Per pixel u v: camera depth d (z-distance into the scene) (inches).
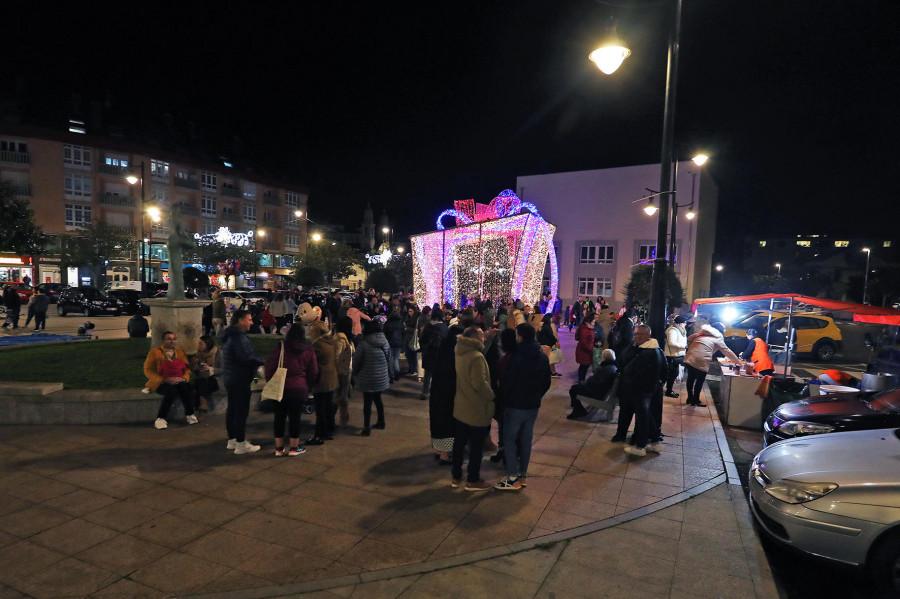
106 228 1626.5
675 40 313.9
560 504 185.8
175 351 271.3
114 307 1000.2
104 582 131.3
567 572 141.5
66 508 172.1
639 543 159.2
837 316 649.0
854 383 368.5
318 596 127.9
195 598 125.3
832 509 145.3
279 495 186.5
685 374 483.8
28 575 133.5
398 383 397.4
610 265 1537.9
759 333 602.2
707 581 139.1
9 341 536.4
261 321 665.0
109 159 1833.2
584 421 305.1
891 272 2256.4
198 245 1881.2
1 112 1679.4
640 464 231.3
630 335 360.2
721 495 199.2
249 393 231.6
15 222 1169.4
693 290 1438.2
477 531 163.2
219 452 231.0
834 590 151.0
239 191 2303.2
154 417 276.2
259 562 142.2
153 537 154.5
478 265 815.7
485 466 225.6
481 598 128.6
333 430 257.9
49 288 1288.1
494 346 232.4
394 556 146.7
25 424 263.9
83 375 331.9
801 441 185.0
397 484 199.8
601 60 298.0
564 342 757.3
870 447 166.9
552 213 1615.4
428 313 395.5
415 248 817.5
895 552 137.3
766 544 177.8
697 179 1435.8
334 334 273.4
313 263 2219.5
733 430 317.1
